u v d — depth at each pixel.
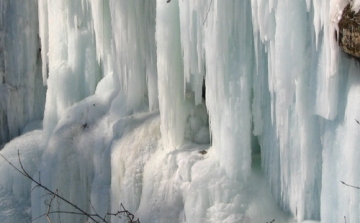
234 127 6.39
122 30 7.61
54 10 9.29
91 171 8.17
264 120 6.39
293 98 5.86
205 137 7.22
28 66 10.16
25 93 10.23
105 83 8.88
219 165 6.63
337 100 5.48
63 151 8.42
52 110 9.48
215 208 6.37
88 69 9.12
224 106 6.41
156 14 6.97
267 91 6.26
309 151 5.82
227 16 6.14
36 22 10.14
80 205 8.35
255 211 6.29
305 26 5.52
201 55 6.44
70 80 9.23
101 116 8.42
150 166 7.14
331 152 5.62
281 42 5.54
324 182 5.70
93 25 8.95
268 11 5.62
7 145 9.91
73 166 8.34
